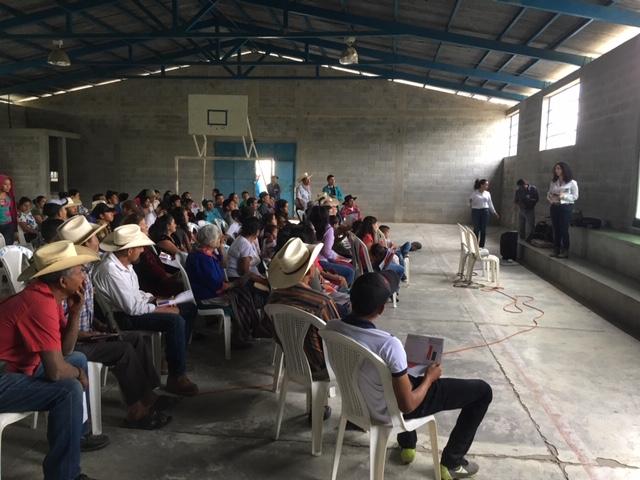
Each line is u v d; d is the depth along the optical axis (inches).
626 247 230.4
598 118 302.4
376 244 209.6
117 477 91.0
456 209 581.0
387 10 329.4
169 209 249.1
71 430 82.9
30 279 88.5
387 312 208.2
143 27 434.9
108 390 126.1
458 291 248.8
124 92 593.9
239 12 445.1
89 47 442.3
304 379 101.0
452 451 91.7
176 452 99.8
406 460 97.0
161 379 134.1
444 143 575.8
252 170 601.0
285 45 531.5
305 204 419.5
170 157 601.0
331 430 109.0
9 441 101.5
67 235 113.1
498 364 151.3
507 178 550.0
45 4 338.6
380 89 578.9
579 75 334.3
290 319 101.3
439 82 499.8
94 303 123.7
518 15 285.3
